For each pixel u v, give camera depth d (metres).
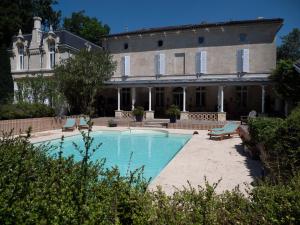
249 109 28.81
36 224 2.63
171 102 31.95
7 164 3.78
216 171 8.88
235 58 28.78
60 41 32.06
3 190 3.02
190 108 30.92
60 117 24.12
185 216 3.01
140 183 3.88
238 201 3.49
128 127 25.14
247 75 27.50
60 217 2.68
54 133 20.33
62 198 2.97
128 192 3.45
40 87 25.91
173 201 3.41
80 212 2.73
